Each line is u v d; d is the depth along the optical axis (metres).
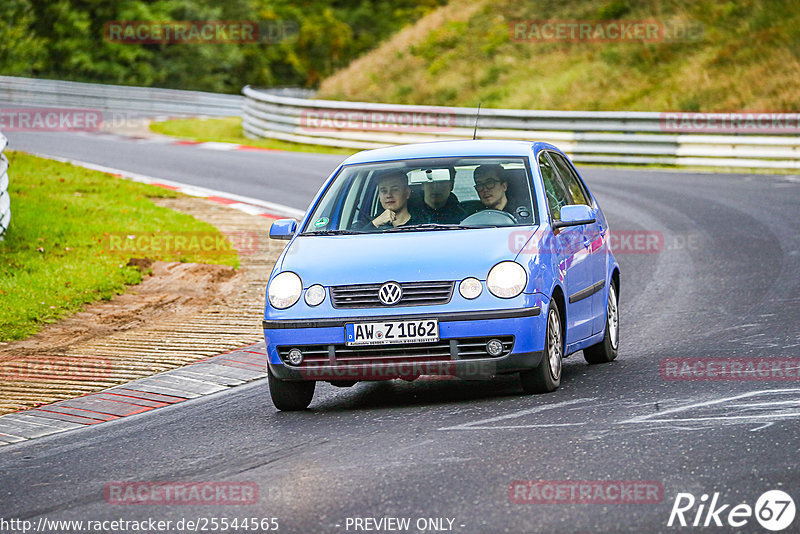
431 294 25.81
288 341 26.17
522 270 25.95
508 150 29.73
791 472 18.72
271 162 93.69
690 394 25.55
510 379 29.80
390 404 27.36
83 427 27.50
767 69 115.31
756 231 57.28
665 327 36.75
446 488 18.98
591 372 29.95
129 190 71.06
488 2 157.00
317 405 28.23
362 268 26.33
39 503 20.47
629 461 19.97
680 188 75.81
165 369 33.66
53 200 61.94
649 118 92.62
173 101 152.00
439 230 27.67
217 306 42.91
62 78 184.12
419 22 164.50
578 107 122.38
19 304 41.09
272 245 55.72
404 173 29.20
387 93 144.00
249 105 123.56
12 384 32.41
